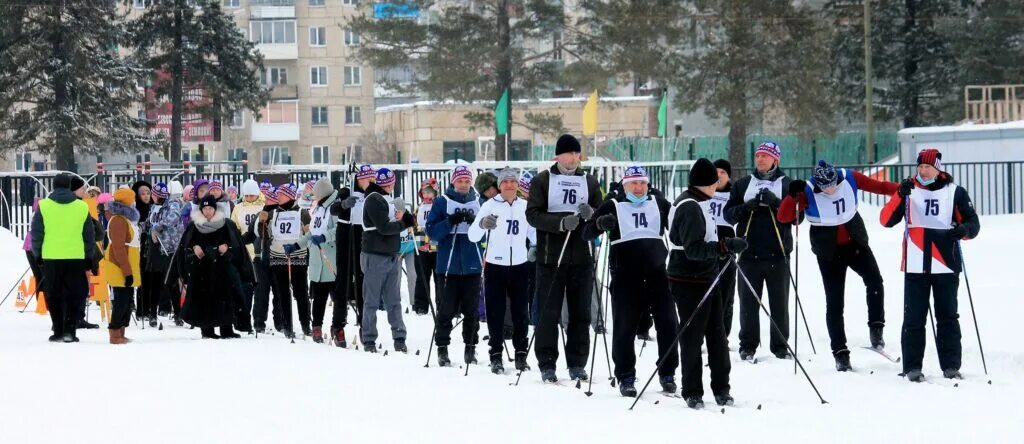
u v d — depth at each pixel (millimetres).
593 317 16734
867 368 13047
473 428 9609
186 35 57188
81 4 51344
